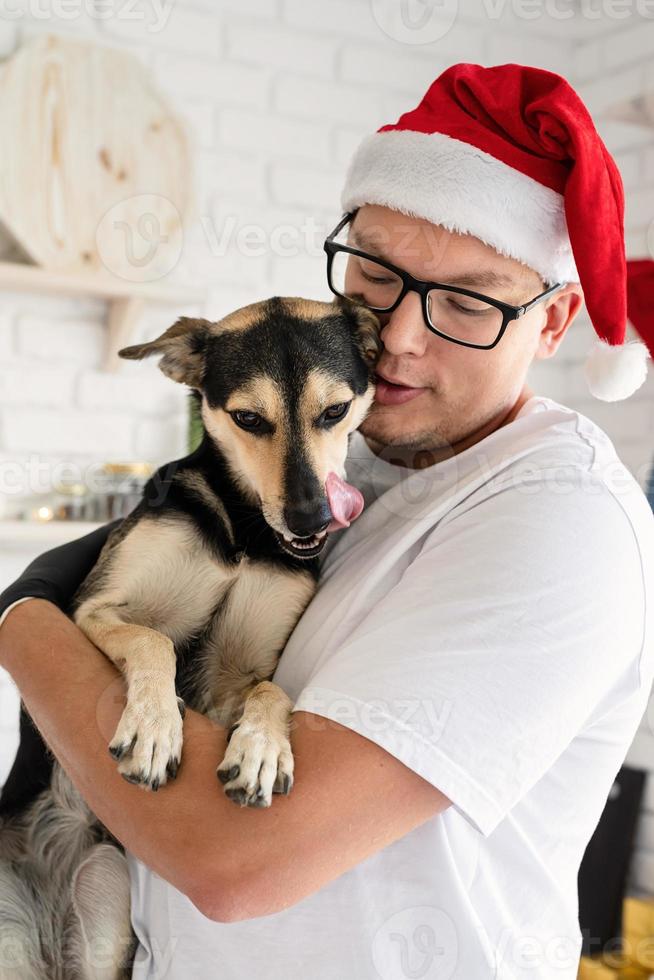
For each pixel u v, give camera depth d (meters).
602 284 1.05
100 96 2.28
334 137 2.58
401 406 1.14
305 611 1.18
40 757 1.20
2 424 2.35
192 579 1.20
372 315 1.19
